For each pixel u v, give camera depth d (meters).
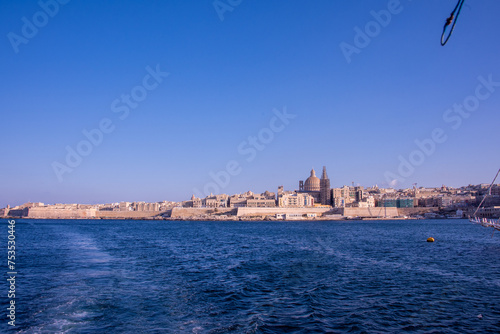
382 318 25.81
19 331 22.52
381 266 47.75
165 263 50.53
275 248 71.62
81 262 50.56
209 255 60.06
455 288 34.84
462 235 110.81
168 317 25.53
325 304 29.25
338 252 64.06
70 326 23.47
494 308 28.25
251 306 28.59
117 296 31.02
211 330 23.06
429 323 24.86
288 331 23.19
